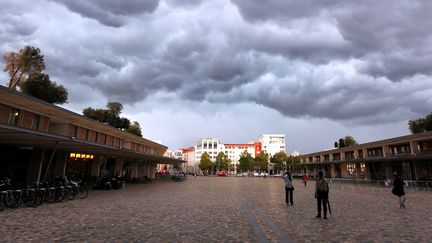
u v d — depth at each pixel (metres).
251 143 175.50
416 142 37.88
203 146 159.50
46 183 15.35
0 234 7.70
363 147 49.84
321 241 7.35
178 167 109.19
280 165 104.00
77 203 14.70
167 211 12.54
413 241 7.33
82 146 19.38
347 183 42.84
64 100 40.94
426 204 16.06
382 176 45.59
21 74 37.59
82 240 7.20
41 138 14.50
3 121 18.36
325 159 69.00
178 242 7.18
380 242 7.23
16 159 20.52
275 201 17.30
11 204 12.70
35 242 6.93
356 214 12.09
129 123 64.62
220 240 7.42
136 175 44.03
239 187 32.03
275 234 8.16
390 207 14.65
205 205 14.91
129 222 9.75
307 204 15.74
